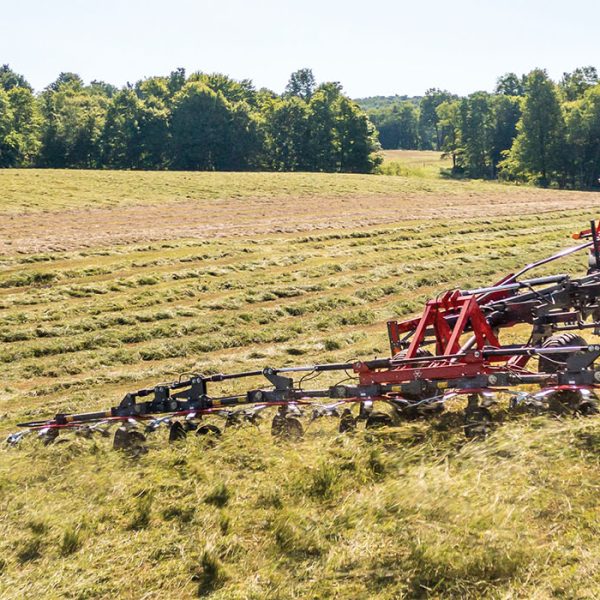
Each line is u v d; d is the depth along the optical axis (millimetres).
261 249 37531
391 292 27734
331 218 50625
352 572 6664
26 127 142625
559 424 8375
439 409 9742
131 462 9812
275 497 8156
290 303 25922
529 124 126438
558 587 5918
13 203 54312
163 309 25141
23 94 144250
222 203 60094
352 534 7176
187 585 6957
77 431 10945
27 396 16891
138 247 37062
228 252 36219
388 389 9820
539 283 11773
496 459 7859
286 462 8867
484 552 6395
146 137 138500
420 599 6184
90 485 9195
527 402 8867
